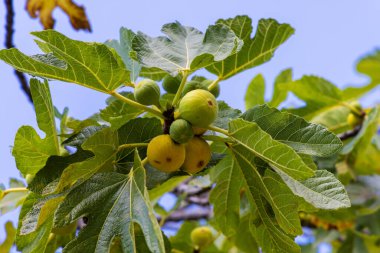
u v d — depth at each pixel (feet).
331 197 2.37
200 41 2.66
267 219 2.71
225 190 3.08
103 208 2.37
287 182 2.46
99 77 2.50
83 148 2.41
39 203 2.51
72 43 2.39
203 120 2.36
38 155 2.71
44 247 2.67
